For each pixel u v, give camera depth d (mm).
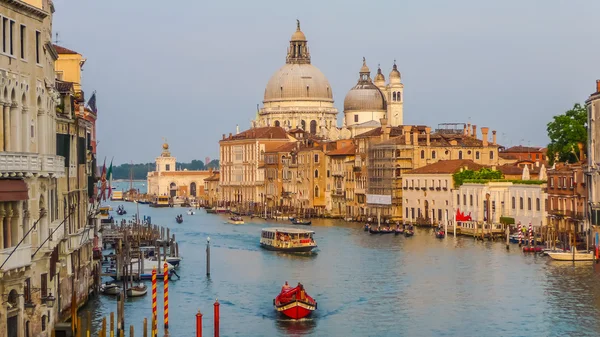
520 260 108938
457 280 94375
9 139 47406
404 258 115000
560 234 120375
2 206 46094
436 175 166250
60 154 61406
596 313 76375
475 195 149875
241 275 101000
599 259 105062
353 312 78562
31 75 50594
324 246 134000
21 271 47781
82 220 73438
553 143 144625
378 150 190375
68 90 66875
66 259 62906
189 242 143500
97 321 70625
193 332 69938
